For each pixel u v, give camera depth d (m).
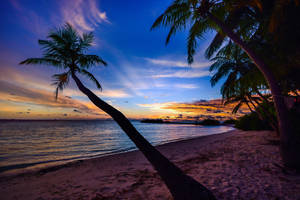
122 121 2.38
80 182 4.24
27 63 3.88
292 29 3.95
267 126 16.62
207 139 14.25
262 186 3.21
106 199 3.05
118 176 4.51
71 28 3.99
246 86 7.07
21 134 33.41
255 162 5.03
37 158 10.25
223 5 4.84
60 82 4.32
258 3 3.83
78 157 10.23
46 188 3.99
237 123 24.78
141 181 3.96
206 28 5.73
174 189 2.24
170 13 5.12
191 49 5.98
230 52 8.12
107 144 17.47
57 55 3.87
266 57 5.61
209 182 3.59
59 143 18.70
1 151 13.30
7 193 3.81
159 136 25.95
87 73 4.62
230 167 4.69
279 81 5.85
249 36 6.07
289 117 4.14
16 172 6.26
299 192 2.85
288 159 4.12
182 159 6.34
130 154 8.85
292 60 4.73
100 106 2.51
